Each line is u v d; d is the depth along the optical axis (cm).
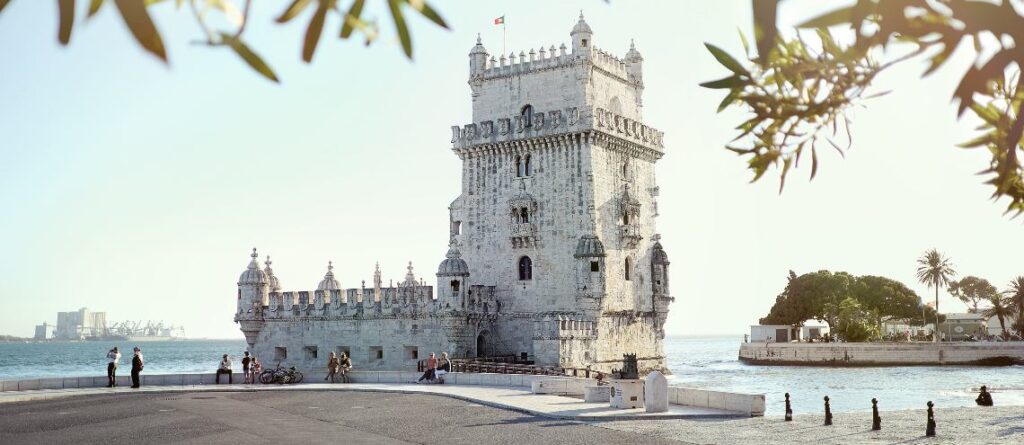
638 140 8475
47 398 5147
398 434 3469
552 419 4016
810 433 3566
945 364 13112
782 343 15100
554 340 7156
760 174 593
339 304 8350
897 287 16550
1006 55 377
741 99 537
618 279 8106
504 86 8462
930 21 381
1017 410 4797
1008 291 15562
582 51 8081
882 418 4278
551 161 7975
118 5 298
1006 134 532
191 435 3431
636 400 4341
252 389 5831
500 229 8188
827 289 16138
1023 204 630
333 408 4531
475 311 7769
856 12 386
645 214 8638
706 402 4434
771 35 367
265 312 8794
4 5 274
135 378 5909
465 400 4984
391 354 7994
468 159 8419
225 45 330
